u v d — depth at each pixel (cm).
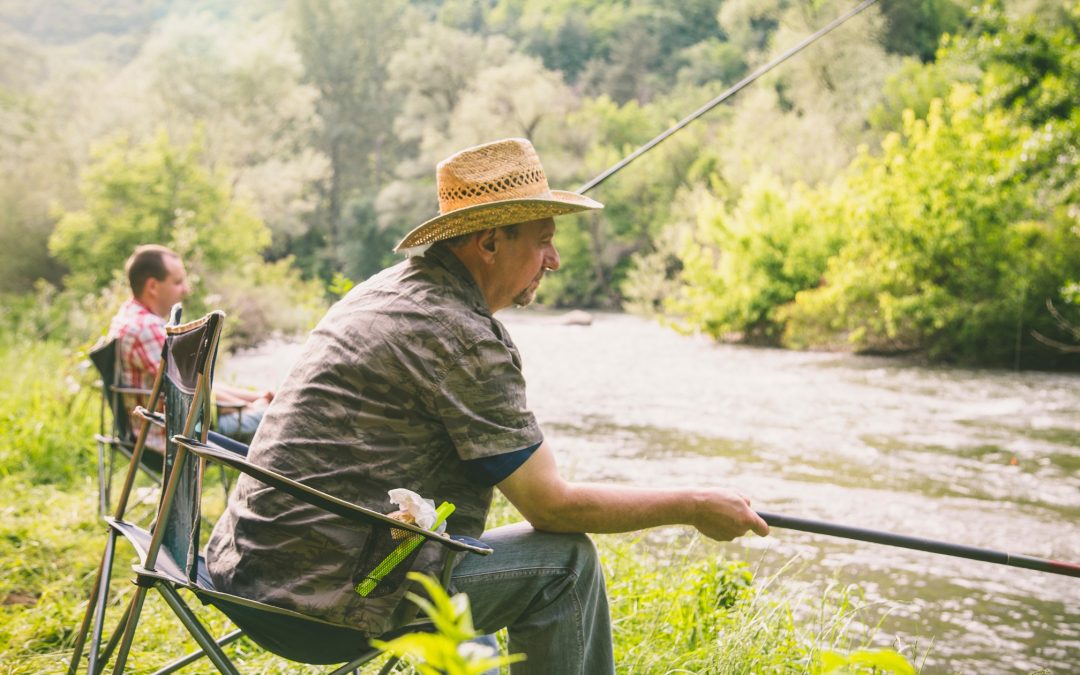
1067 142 1630
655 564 374
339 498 166
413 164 3859
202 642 160
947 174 1672
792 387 1236
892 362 1552
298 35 4334
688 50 4066
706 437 870
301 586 164
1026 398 1129
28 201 2653
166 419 191
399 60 4172
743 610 297
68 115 3077
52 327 1510
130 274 393
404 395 169
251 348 1858
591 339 1972
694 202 3039
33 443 516
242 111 3450
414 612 164
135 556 365
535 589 181
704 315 1900
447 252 184
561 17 4512
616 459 767
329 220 4019
